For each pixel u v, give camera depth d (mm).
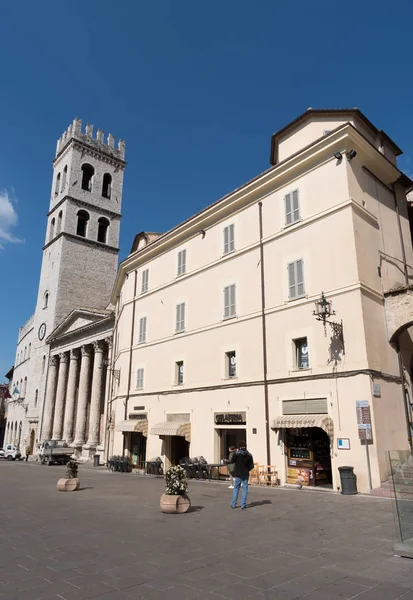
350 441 16016
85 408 46156
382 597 5359
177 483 11602
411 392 18281
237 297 22484
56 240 60125
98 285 60156
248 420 20281
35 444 55438
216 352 23000
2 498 14758
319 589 5648
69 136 63812
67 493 16094
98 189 63188
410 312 17484
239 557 7094
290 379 18750
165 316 27594
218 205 24438
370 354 16578
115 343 38344
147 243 32312
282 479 18125
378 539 8258
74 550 7555
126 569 6477
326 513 11148
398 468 7570
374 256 18656
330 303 17859
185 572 6332
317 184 19781
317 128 21578
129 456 28672
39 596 5398
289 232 20516
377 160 19984
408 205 22953
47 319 58344
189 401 23984
